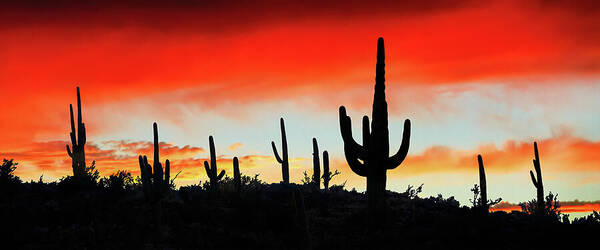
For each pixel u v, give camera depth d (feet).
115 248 61.26
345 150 70.33
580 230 65.41
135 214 70.08
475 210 71.10
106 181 84.99
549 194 79.97
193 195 82.28
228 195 82.02
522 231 67.26
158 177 68.69
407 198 83.10
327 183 91.76
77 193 80.07
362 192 90.63
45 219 70.08
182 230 67.26
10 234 62.49
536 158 81.56
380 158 68.44
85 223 69.41
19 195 77.41
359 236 66.54
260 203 76.74
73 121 91.09
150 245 62.64
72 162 89.35
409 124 68.64
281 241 65.72
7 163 83.05
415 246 62.13
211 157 84.23
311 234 68.33
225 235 66.54
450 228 66.33
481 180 74.38
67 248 61.00
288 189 88.17
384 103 68.33
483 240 63.36
